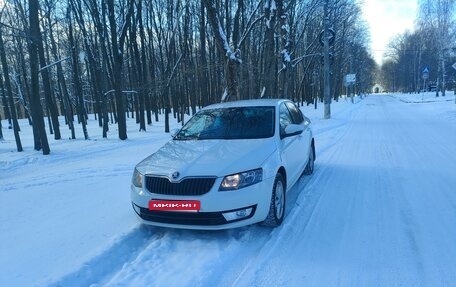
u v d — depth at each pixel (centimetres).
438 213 509
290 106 675
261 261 387
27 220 534
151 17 2511
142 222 454
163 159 464
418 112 2545
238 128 540
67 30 2264
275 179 460
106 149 1351
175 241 435
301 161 639
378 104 4112
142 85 2217
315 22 3859
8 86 1432
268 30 1662
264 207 432
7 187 762
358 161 881
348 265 374
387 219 492
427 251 397
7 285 346
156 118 2988
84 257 394
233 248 411
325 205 554
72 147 1454
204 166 423
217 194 406
